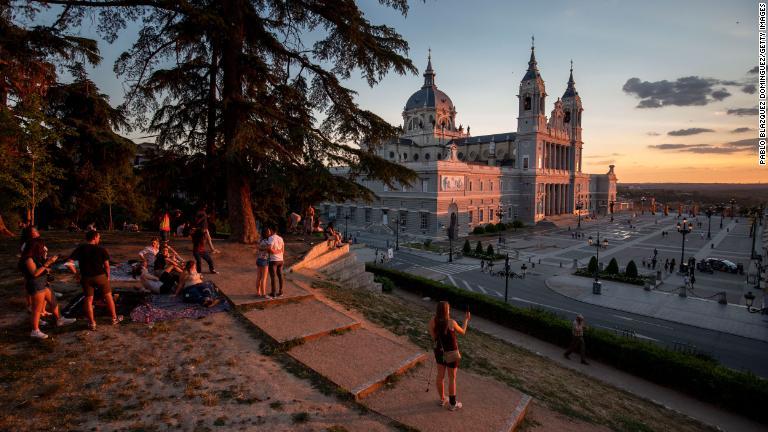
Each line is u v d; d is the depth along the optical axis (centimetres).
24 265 882
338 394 821
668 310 3416
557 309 3462
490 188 8812
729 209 15350
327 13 1853
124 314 1066
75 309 1027
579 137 11900
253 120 1870
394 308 1686
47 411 670
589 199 13912
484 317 2553
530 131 9631
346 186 1873
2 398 689
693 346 2588
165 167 1892
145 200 3988
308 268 1933
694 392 1653
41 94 2245
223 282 1380
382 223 8300
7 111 1941
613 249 6794
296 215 2638
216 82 2084
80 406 694
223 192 2300
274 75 2077
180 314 1088
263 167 1942
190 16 1574
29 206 2525
